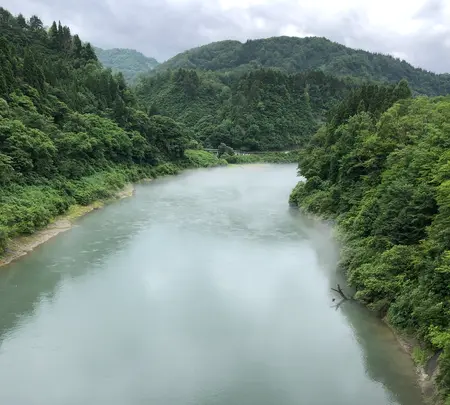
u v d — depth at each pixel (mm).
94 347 22531
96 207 51500
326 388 19516
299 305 27344
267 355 22000
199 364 21219
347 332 24109
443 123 33062
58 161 52250
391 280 24406
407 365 20578
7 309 26391
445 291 20438
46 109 60625
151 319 25438
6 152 44562
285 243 39688
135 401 18609
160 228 44469
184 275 32000
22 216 37594
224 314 26156
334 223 41062
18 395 18906
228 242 39969
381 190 33406
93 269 32844
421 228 25703
